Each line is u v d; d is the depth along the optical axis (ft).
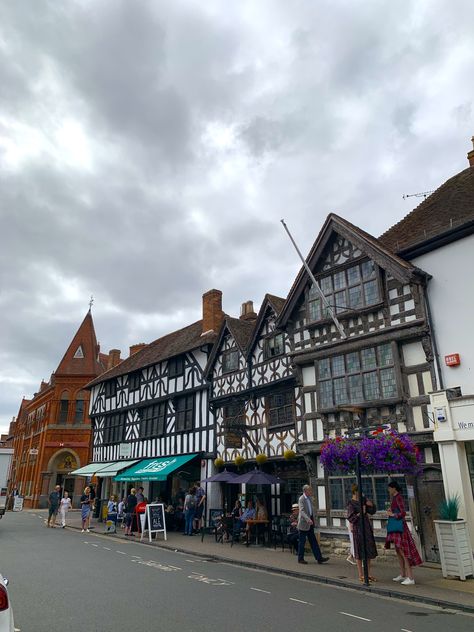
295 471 46.37
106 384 88.79
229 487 56.85
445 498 30.63
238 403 55.36
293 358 45.14
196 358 65.26
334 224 43.37
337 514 38.60
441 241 36.47
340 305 42.04
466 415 29.25
